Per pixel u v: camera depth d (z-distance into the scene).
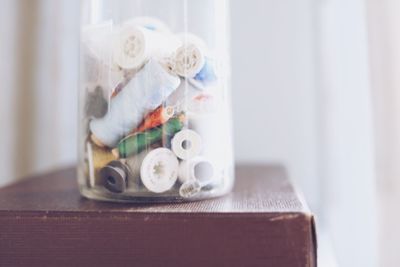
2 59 0.57
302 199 0.43
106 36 0.43
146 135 0.42
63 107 0.72
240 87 0.73
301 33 0.72
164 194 0.42
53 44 0.69
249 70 0.73
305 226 0.38
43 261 0.40
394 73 0.56
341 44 0.68
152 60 0.41
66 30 0.72
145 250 0.39
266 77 0.73
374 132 0.57
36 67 0.64
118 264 0.39
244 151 0.73
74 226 0.40
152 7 0.44
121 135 0.42
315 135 0.72
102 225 0.39
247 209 0.40
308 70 0.72
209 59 0.43
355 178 0.64
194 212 0.39
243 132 0.73
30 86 0.63
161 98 0.41
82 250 0.39
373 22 0.57
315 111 0.72
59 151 0.71
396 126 0.56
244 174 0.57
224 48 0.46
